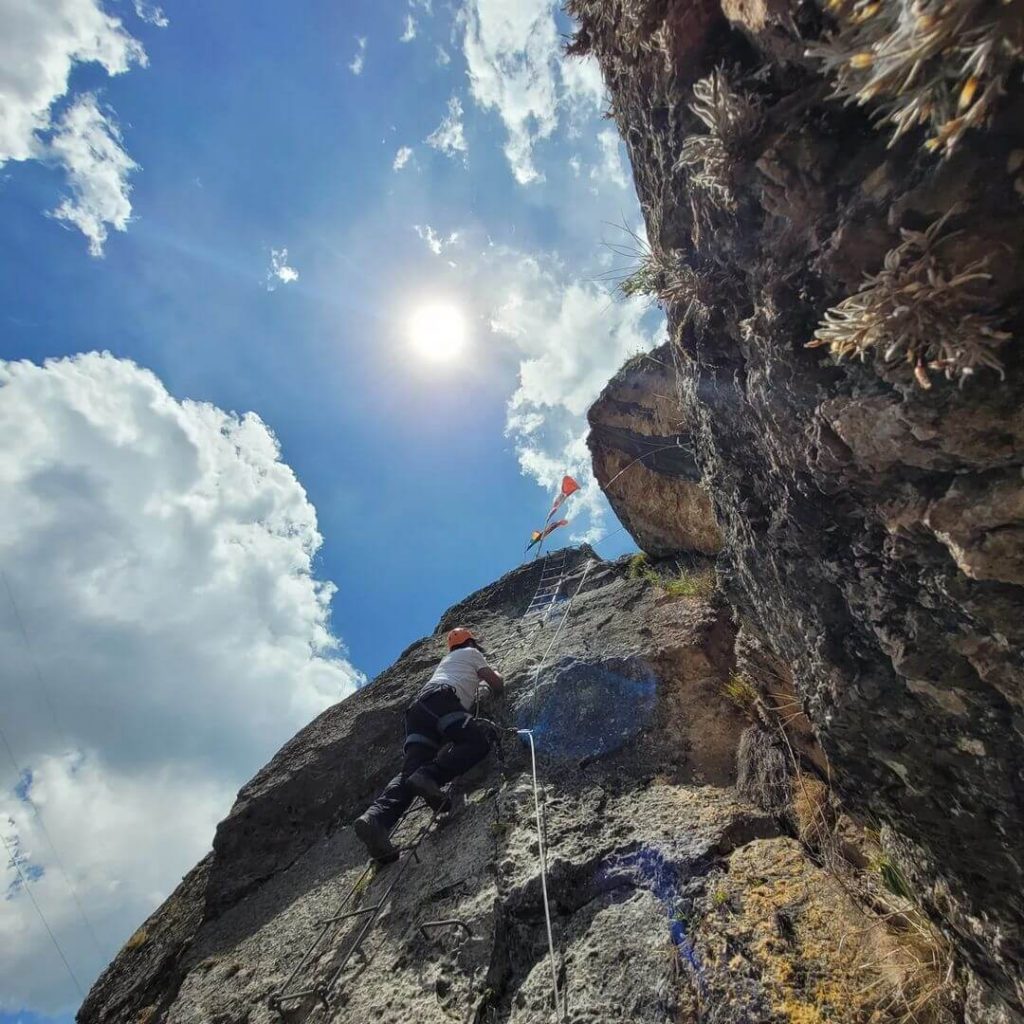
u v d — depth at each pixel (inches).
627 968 85.8
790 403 56.7
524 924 102.3
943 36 28.0
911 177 39.3
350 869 152.4
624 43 69.2
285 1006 118.1
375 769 184.4
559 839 114.4
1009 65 29.3
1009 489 41.9
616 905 97.0
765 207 49.6
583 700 151.3
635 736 135.0
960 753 58.6
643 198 80.9
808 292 50.3
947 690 56.0
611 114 87.4
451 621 261.6
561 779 132.1
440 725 152.2
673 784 120.6
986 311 36.4
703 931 86.0
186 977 147.8
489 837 125.1
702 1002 77.5
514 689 170.2
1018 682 49.3
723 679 141.3
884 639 59.4
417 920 117.2
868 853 87.3
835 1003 73.0
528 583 265.1
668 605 173.8
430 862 131.5
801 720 102.9
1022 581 44.3
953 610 51.5
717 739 128.8
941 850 66.0
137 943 195.5
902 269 37.1
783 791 106.3
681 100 59.1
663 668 147.6
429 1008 98.1
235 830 188.4
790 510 66.1
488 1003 93.6
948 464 45.0
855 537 59.1
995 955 62.9
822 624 68.6
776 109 45.4
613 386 187.0
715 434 79.3
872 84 31.8
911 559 52.9
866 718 66.4
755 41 46.9
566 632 189.5
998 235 35.6
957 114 32.0
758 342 57.8
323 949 128.3
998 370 38.1
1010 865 58.9
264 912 156.4
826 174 44.9
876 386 46.7
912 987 72.8
